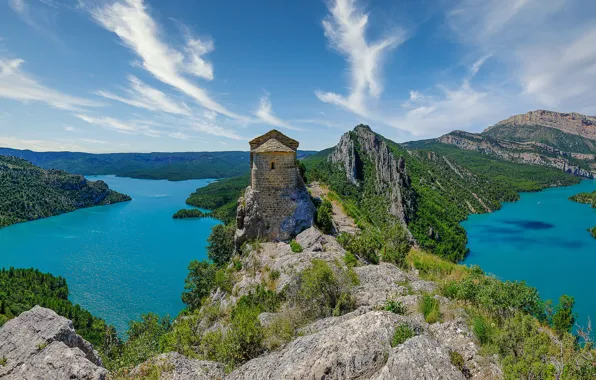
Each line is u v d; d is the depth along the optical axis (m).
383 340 11.59
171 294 85.06
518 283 16.95
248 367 13.12
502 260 119.12
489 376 10.61
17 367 12.25
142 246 131.88
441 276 29.09
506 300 15.80
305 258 30.25
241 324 16.98
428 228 129.38
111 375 12.80
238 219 43.50
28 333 13.64
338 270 23.38
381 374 9.72
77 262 111.00
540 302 16.36
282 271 29.62
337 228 46.69
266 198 40.25
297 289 23.70
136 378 12.73
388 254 35.09
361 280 23.91
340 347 11.50
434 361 9.75
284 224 40.06
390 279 24.27
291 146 42.34
